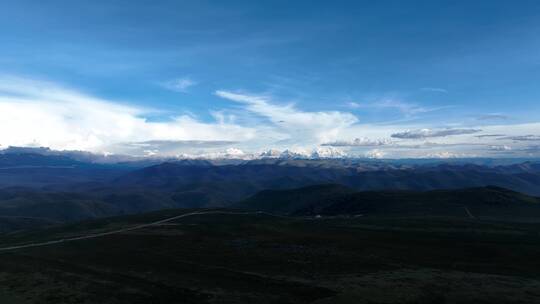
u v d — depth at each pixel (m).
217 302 56.88
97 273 73.44
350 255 90.06
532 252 92.38
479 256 89.12
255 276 71.06
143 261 84.31
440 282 65.81
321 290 61.88
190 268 77.56
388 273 72.62
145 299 58.31
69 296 58.91
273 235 120.88
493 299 56.97
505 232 121.81
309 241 109.69
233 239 113.69
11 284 65.00
